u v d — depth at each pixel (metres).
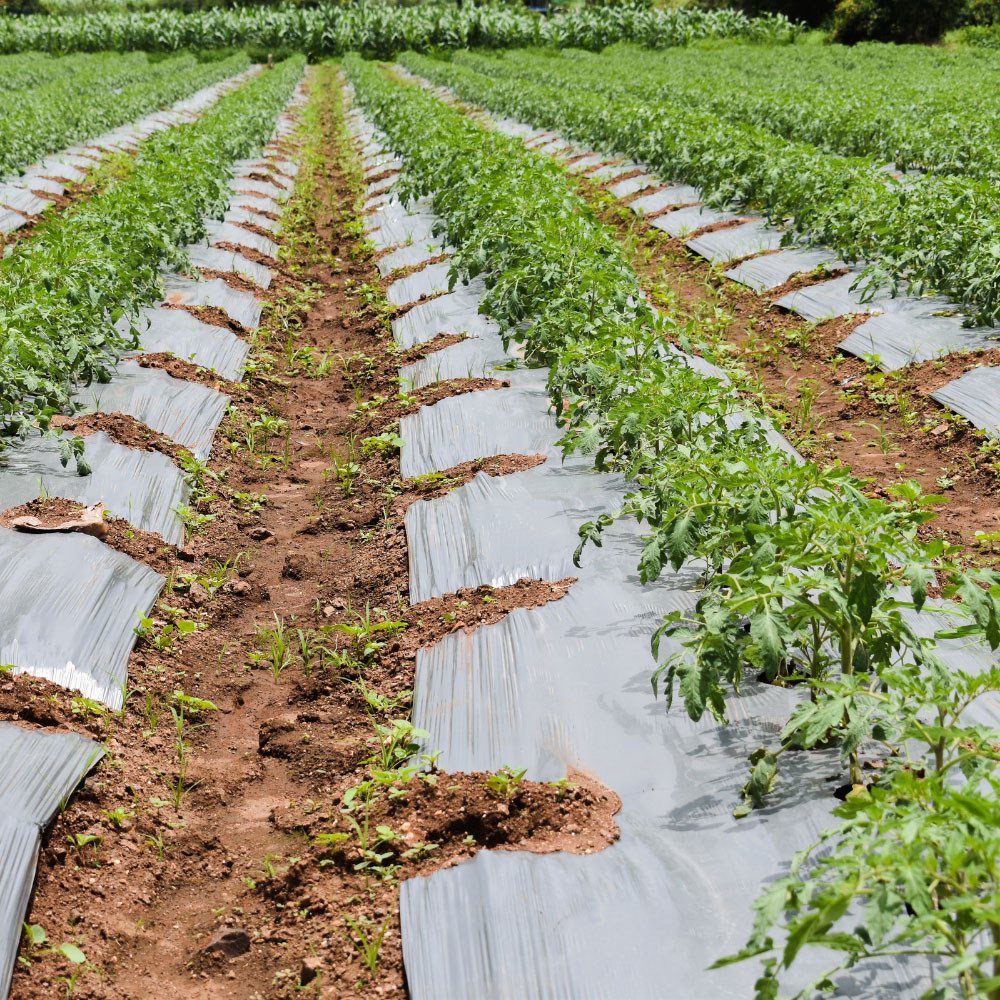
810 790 3.62
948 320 8.70
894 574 3.62
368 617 5.43
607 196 14.78
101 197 11.27
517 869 3.48
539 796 3.86
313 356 10.09
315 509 7.14
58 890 3.71
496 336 8.87
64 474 6.37
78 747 4.27
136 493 6.40
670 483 4.62
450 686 4.63
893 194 10.24
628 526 5.53
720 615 3.49
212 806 4.34
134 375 8.02
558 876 3.43
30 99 24.61
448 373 8.41
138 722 4.74
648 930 3.18
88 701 4.57
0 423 6.73
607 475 6.10
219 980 3.49
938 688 3.20
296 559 6.34
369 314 10.84
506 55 40.56
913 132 14.29
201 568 6.12
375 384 8.96
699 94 21.05
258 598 5.98
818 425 7.79
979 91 19.86
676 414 5.26
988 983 2.20
